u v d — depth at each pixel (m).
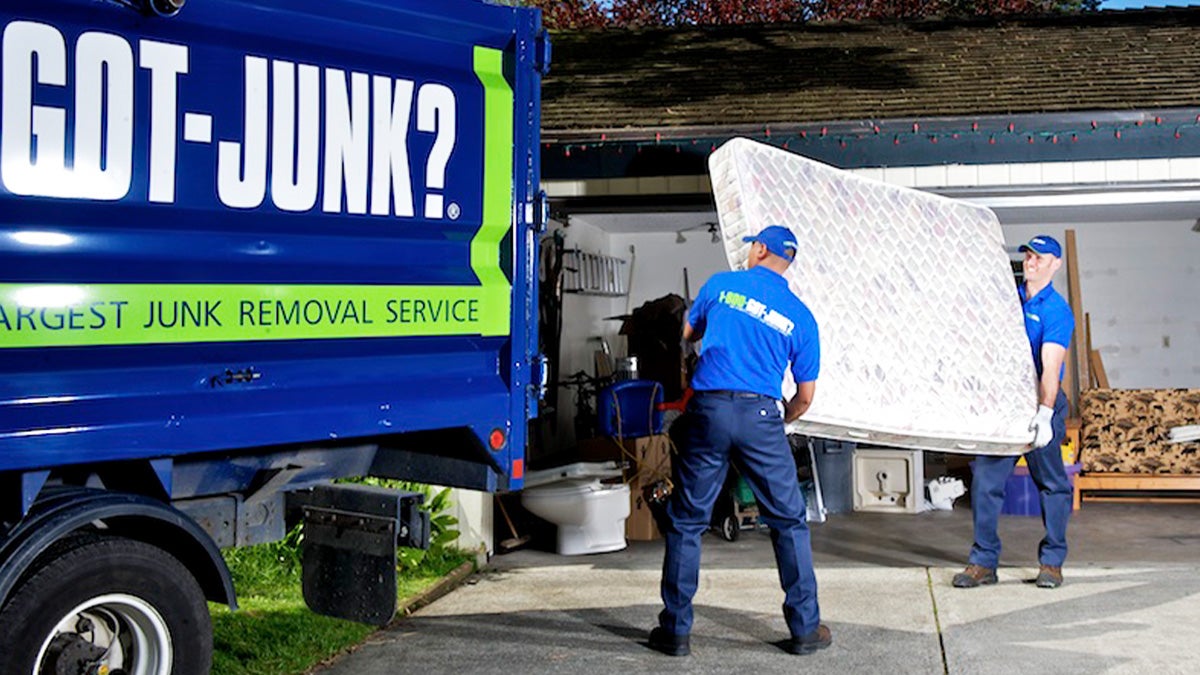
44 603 3.98
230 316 4.43
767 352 6.04
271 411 4.54
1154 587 7.48
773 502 6.06
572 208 9.95
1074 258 13.75
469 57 5.21
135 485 4.50
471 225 5.23
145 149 4.13
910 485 10.45
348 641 6.29
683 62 12.85
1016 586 7.55
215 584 4.53
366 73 4.81
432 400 5.10
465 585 7.79
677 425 6.18
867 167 9.60
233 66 4.38
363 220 4.80
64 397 4.03
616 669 5.90
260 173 4.46
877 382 6.83
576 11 24.80
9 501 4.04
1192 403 10.88
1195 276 13.65
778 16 25.12
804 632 6.09
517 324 5.44
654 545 9.30
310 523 5.47
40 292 3.93
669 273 15.05
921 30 13.97
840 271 6.92
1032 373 7.45
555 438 13.09
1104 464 10.78
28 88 3.84
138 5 4.08
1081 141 9.35
